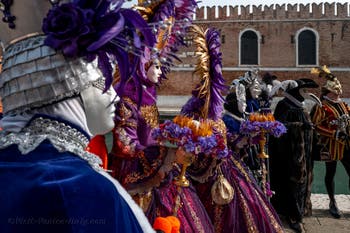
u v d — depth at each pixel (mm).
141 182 2252
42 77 1047
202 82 2902
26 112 1071
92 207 917
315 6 32062
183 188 2676
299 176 4453
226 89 2979
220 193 3086
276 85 4785
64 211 893
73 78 1064
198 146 2195
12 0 1129
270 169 4777
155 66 2217
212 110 2945
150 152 2240
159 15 2246
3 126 1085
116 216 942
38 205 898
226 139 3232
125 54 1098
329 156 4973
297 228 4453
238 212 3230
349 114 5129
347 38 31750
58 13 1032
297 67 32250
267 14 32375
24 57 1062
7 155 1007
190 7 2457
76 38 1015
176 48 2514
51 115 1062
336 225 4633
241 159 3680
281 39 32406
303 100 4801
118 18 1046
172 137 2203
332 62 31953
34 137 1027
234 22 32562
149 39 1142
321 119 5090
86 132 1115
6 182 941
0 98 1147
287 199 4555
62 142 1035
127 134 2162
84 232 889
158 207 2445
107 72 1087
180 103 30625
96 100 1117
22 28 1137
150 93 2301
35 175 940
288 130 4527
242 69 32344
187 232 2506
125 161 2270
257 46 32656
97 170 1028
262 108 3857
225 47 32719
